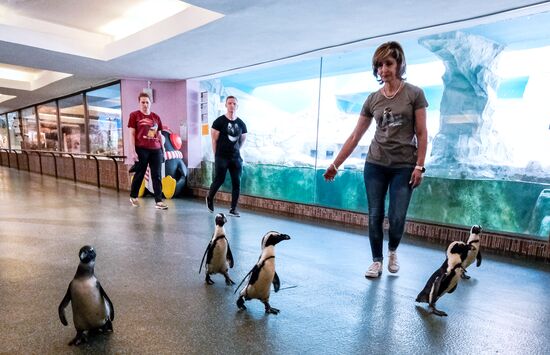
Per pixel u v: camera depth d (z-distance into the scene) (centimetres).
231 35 398
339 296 216
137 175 518
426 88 444
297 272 259
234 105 454
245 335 168
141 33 454
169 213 475
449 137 421
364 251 317
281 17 339
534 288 239
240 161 474
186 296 210
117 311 189
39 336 162
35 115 1162
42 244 313
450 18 340
